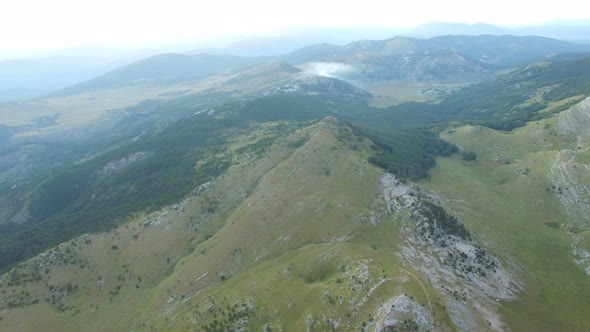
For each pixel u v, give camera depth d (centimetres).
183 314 12219
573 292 12900
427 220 14750
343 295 10738
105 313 13325
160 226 17012
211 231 16550
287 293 11606
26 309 13262
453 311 10606
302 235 14538
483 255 14088
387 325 9506
